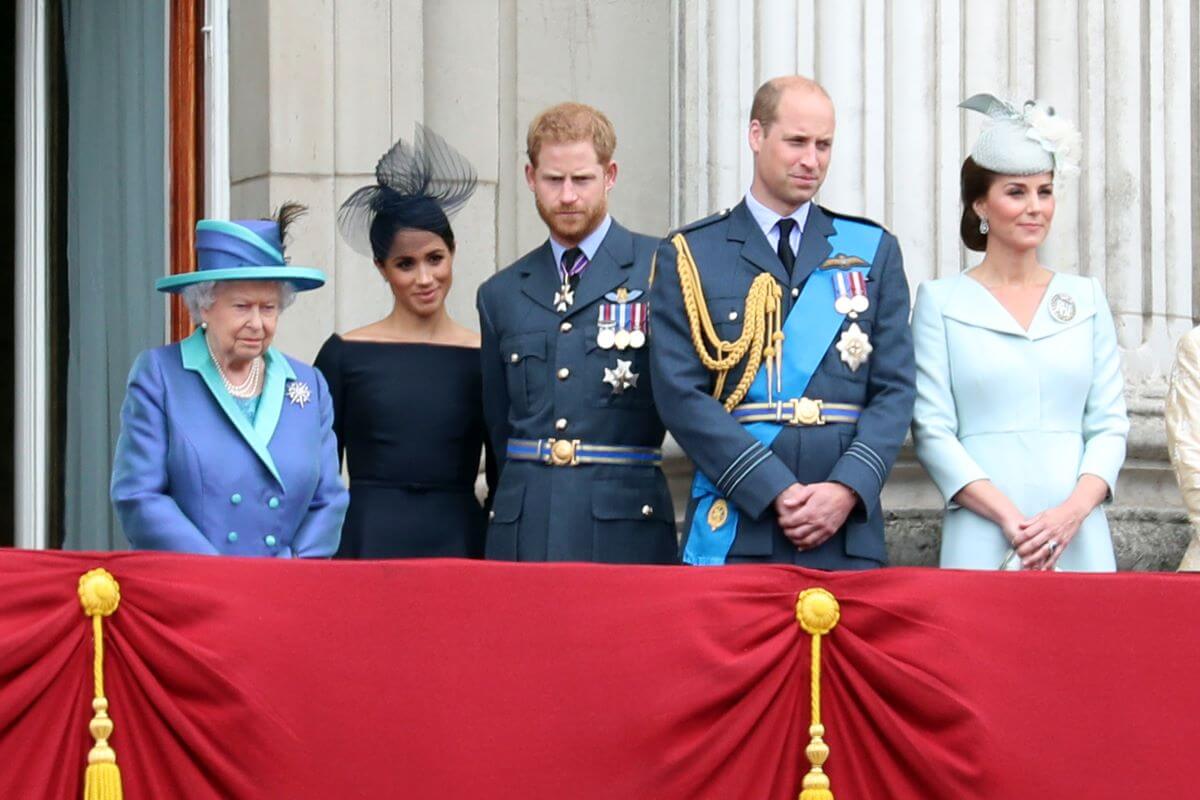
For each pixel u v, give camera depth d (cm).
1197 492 2219
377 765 1831
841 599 1875
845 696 1864
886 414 2152
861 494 2097
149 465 2061
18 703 1803
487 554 2284
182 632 1834
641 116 2966
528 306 2311
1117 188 2692
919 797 1852
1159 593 1875
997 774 1847
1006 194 2277
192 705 1830
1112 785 1852
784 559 2103
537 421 2277
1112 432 2252
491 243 2905
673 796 1839
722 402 2170
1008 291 2288
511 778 1836
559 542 2234
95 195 2880
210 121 2855
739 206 2228
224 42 2861
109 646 1834
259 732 1825
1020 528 2162
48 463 2866
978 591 1875
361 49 2844
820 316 2172
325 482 2162
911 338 2203
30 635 1805
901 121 2634
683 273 2189
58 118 2883
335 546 2156
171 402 2080
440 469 2359
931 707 1850
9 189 3275
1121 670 1864
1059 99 2678
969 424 2256
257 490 2084
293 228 2798
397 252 2375
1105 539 2238
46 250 2883
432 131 2742
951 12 2648
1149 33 2744
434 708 1839
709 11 2714
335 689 1836
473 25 2916
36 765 1809
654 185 2959
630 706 1845
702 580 1869
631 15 2977
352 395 2362
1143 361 2670
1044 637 1867
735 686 1845
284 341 2789
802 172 2189
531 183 2330
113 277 2862
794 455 2134
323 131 2822
